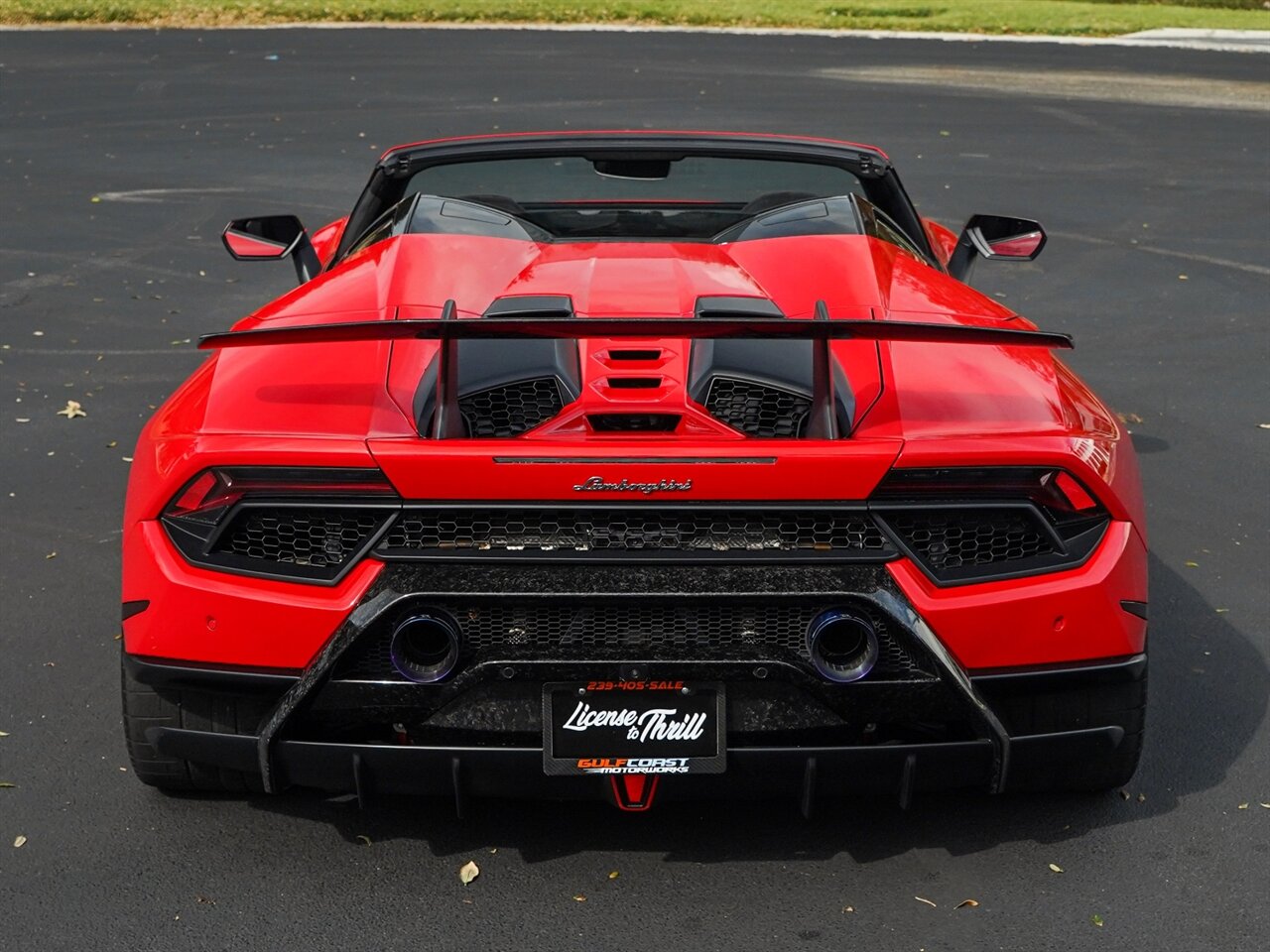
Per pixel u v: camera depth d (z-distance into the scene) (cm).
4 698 379
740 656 269
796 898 290
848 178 422
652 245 351
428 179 423
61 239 983
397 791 282
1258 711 374
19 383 672
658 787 280
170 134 1389
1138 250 969
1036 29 2312
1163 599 447
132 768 327
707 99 1574
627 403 282
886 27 2323
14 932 278
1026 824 318
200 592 274
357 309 316
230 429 280
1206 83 1781
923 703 275
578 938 277
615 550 267
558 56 1941
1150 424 622
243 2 2422
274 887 295
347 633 267
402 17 2352
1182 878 298
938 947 274
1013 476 271
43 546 484
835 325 248
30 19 2292
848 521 269
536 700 276
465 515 268
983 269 917
